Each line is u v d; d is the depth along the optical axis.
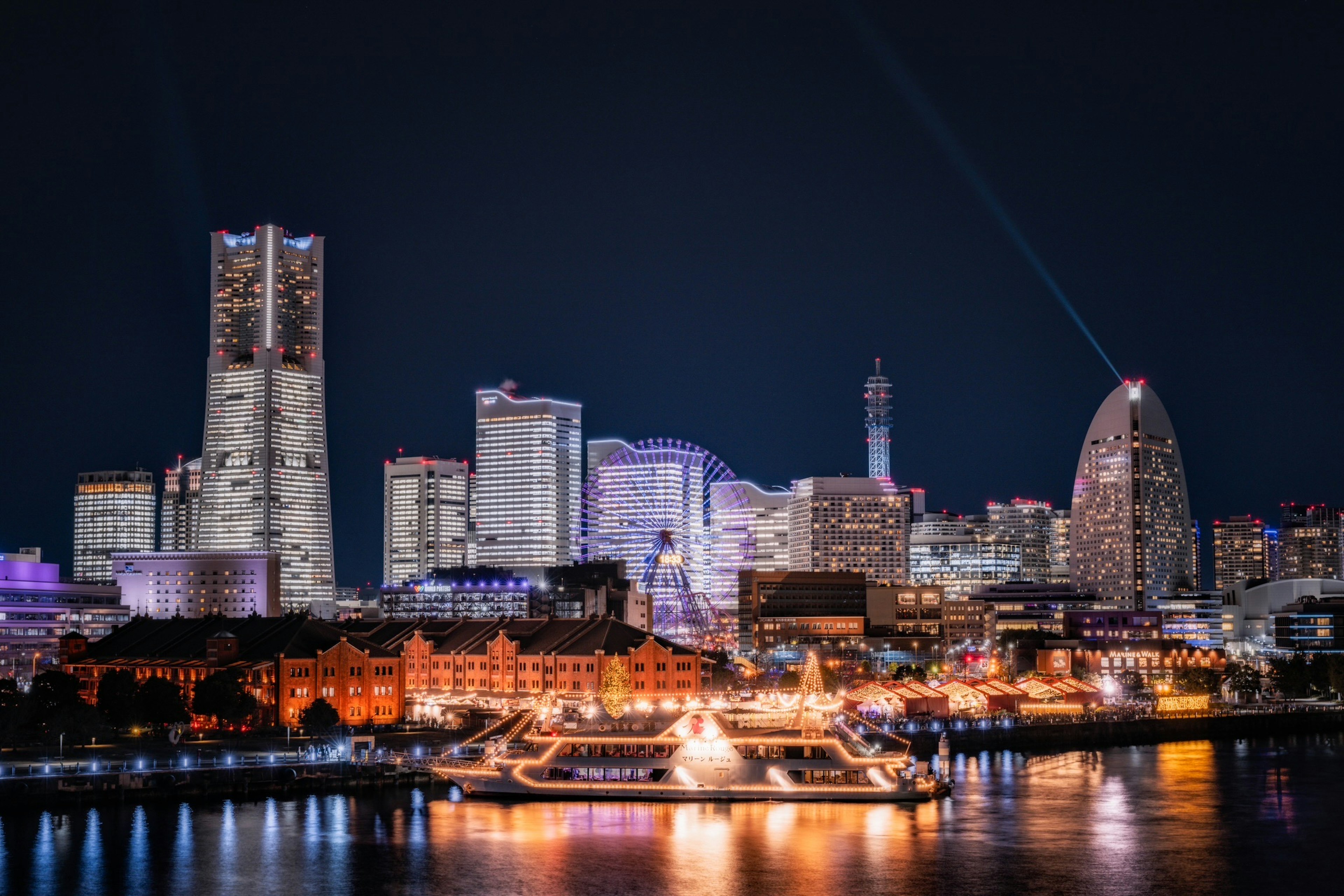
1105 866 181.88
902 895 168.50
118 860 181.62
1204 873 178.50
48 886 170.12
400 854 186.62
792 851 189.38
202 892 168.50
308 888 170.75
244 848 189.12
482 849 189.25
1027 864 182.62
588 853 187.75
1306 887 172.12
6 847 188.00
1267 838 199.12
